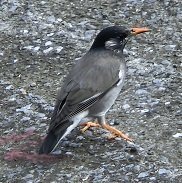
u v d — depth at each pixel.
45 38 15.89
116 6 17.09
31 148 11.94
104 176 10.98
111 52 12.13
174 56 14.83
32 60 15.07
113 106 13.10
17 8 17.20
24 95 13.70
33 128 12.56
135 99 13.28
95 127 12.49
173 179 10.78
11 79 14.38
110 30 12.16
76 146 11.88
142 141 11.89
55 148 11.55
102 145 11.87
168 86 13.63
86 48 15.44
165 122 12.42
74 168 11.25
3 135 12.43
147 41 15.52
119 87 12.00
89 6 17.19
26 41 15.83
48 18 16.72
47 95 13.67
